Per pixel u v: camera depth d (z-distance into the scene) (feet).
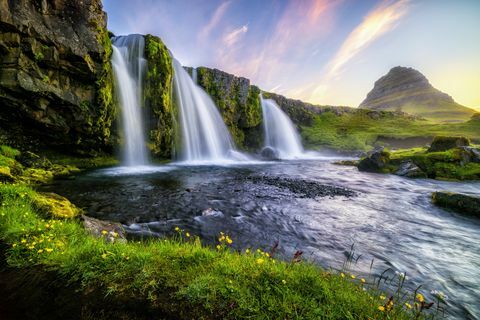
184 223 30.91
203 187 54.19
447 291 18.67
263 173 84.53
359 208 43.39
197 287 10.74
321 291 10.93
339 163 120.98
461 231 32.78
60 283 11.97
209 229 29.50
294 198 47.98
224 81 146.10
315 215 37.58
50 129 60.08
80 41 60.85
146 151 87.61
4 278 12.84
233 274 11.87
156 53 90.84
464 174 76.33
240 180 66.13
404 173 84.12
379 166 94.07
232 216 34.86
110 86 72.54
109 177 59.47
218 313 9.82
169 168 84.84
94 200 38.73
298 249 25.45
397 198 52.39
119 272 12.11
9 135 55.98
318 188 60.23
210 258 13.44
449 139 99.19
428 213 41.37
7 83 50.52
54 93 57.31
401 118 334.24
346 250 25.71
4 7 48.75
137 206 36.94
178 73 110.52
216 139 131.54
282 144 191.62
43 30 54.49
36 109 56.29
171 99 98.99
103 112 68.74
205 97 131.34
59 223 18.37
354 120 294.66
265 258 14.26
